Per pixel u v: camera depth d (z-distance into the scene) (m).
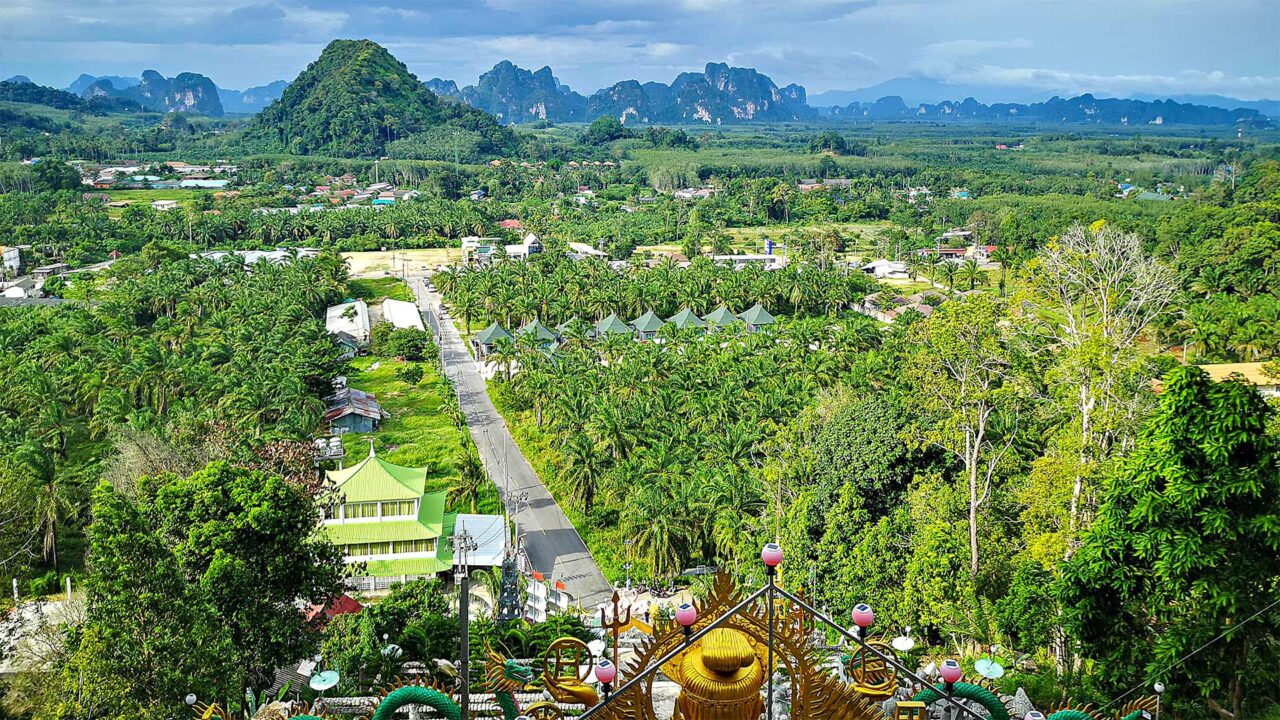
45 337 107.31
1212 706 35.31
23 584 58.59
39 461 64.44
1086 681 37.50
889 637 47.31
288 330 117.88
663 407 86.19
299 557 43.09
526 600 58.09
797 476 58.47
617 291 141.00
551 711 21.53
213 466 43.88
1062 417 51.19
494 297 137.62
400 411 104.00
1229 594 32.94
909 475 55.81
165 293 135.00
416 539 65.50
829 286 149.88
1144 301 46.53
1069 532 41.69
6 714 38.75
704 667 19.30
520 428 98.06
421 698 22.98
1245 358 107.38
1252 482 32.59
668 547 64.31
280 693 38.06
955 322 49.25
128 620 33.84
